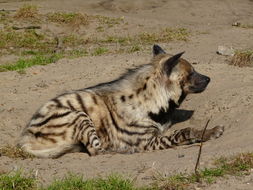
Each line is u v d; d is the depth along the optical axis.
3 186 10.11
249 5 35.50
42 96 16.78
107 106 13.34
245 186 9.73
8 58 24.56
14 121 14.82
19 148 12.77
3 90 17.62
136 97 13.39
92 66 19.78
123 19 30.75
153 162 11.13
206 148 12.12
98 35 28.44
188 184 9.88
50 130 12.93
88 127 12.81
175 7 34.50
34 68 20.12
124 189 9.80
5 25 29.08
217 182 9.94
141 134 13.21
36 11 30.84
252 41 26.16
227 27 30.17
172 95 13.66
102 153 12.78
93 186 9.93
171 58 13.33
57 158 12.63
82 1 35.66
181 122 14.38
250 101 14.06
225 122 13.57
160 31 28.89
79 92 13.53
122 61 20.14
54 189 9.87
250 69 17.64
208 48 24.53
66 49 26.16
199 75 13.76
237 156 10.82
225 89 15.19
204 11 33.72
